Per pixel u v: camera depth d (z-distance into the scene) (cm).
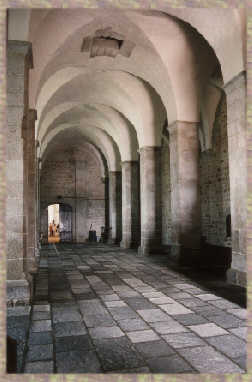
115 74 1366
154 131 1485
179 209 1094
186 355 372
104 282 836
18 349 398
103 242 2441
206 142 1509
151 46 1039
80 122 2048
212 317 516
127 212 1872
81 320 513
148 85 1407
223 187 1396
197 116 1121
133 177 1864
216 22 758
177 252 1096
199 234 1103
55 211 3722
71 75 1296
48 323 499
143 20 959
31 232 908
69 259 1367
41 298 668
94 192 2872
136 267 1092
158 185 1490
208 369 336
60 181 2809
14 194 591
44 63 955
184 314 535
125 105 1545
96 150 2584
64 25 930
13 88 606
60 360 364
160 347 398
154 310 563
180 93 1102
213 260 1111
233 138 759
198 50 1062
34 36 738
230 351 382
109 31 1021
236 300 618
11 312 553
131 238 1867
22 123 611
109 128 1995
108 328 473
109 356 374
